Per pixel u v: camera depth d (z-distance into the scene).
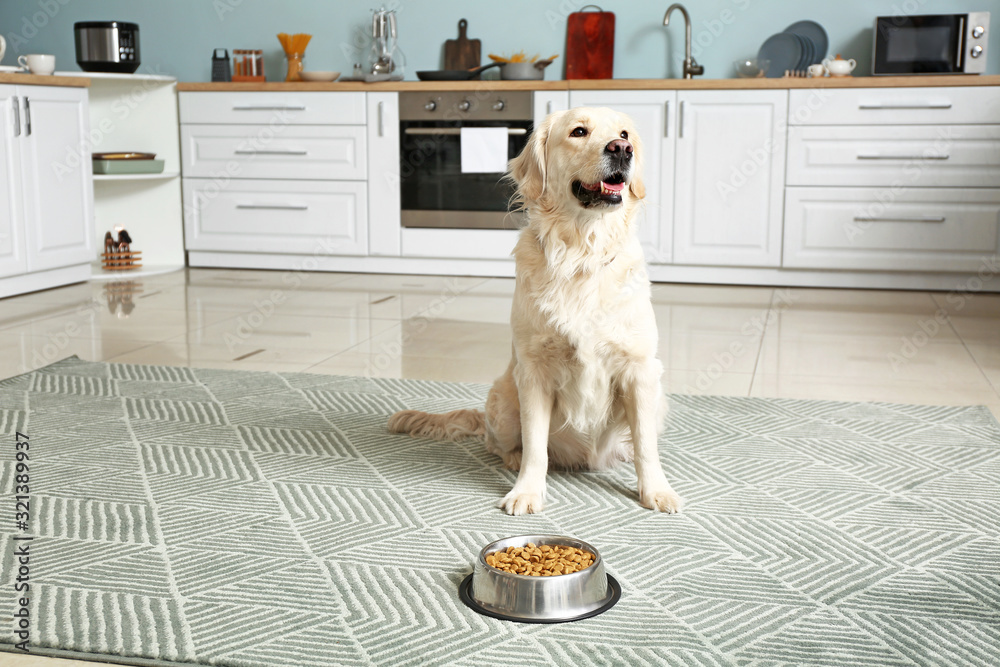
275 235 5.01
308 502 1.75
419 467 1.98
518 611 1.27
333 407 2.47
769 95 4.30
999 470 1.94
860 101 4.20
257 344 3.26
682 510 1.72
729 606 1.31
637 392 1.76
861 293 4.33
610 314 1.70
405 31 5.19
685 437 2.20
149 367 2.88
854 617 1.28
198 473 1.92
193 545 1.53
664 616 1.28
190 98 4.95
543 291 1.72
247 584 1.38
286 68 5.34
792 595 1.35
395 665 1.14
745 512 1.71
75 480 1.86
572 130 1.70
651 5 4.85
